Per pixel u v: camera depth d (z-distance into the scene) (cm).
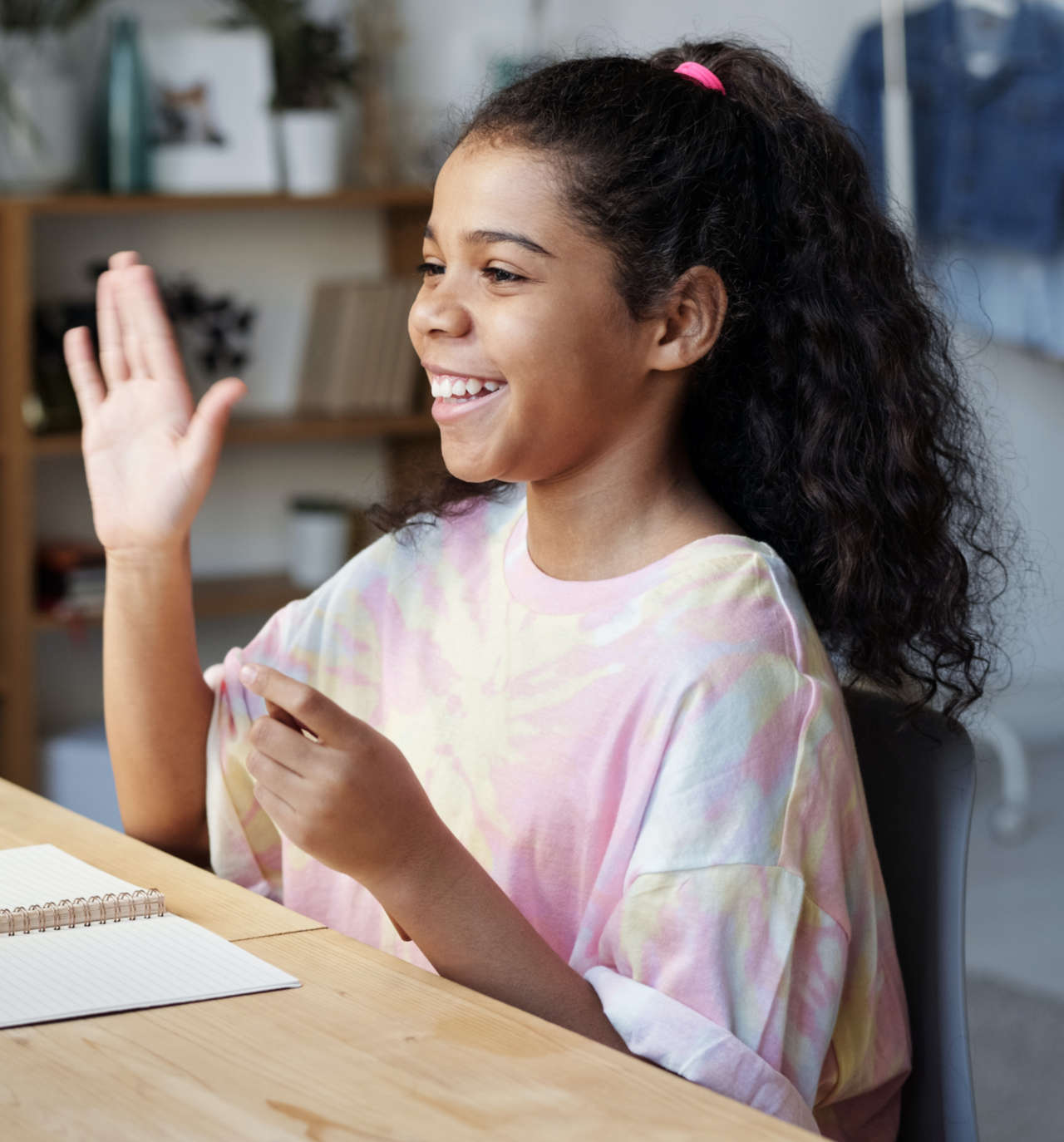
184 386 115
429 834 86
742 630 95
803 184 103
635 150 96
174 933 84
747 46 110
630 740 97
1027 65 354
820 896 90
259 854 119
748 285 101
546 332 95
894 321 106
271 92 311
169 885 94
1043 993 252
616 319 97
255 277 330
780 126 103
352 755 84
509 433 98
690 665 94
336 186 315
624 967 89
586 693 99
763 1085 84
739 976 87
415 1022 73
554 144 96
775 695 93
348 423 311
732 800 90
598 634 100
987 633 114
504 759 103
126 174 299
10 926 84
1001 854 323
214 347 324
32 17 292
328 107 316
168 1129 62
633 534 103
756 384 105
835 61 370
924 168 355
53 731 312
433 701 112
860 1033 94
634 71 101
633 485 103
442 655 113
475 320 97
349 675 118
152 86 306
